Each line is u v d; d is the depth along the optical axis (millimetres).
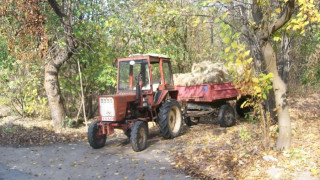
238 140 7207
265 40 5500
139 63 8211
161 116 8047
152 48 12328
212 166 5555
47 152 7336
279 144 5895
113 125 7316
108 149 7508
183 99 9656
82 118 12562
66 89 11625
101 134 7574
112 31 10883
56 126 10078
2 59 9516
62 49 10211
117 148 7582
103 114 7242
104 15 11297
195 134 8586
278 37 5262
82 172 5785
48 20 10078
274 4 5312
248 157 5777
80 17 11148
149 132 9484
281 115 5855
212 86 8953
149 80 8039
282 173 4855
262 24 5453
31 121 11695
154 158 6480
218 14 5402
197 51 13930
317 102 13094
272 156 5582
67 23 9766
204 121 10906
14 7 8844
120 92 8297
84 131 9758
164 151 6980
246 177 4949
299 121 9008
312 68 11117
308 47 11055
